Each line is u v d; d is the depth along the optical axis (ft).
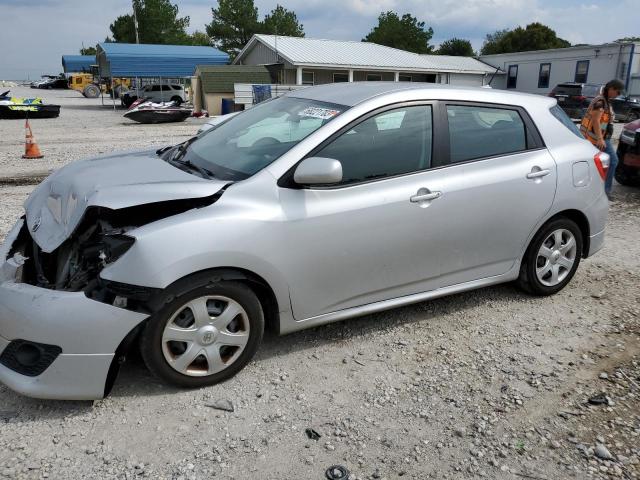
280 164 10.85
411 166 12.09
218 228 9.86
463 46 245.45
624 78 108.99
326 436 9.37
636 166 28.14
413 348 12.28
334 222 11.03
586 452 9.14
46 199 11.71
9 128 64.59
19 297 9.32
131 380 10.68
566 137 14.47
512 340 12.76
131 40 193.47
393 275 12.12
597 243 15.44
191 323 10.10
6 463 8.48
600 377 11.35
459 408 10.23
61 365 9.19
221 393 10.39
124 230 9.93
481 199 12.77
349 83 14.17
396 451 9.07
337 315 11.73
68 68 163.43
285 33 212.23
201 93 94.89
